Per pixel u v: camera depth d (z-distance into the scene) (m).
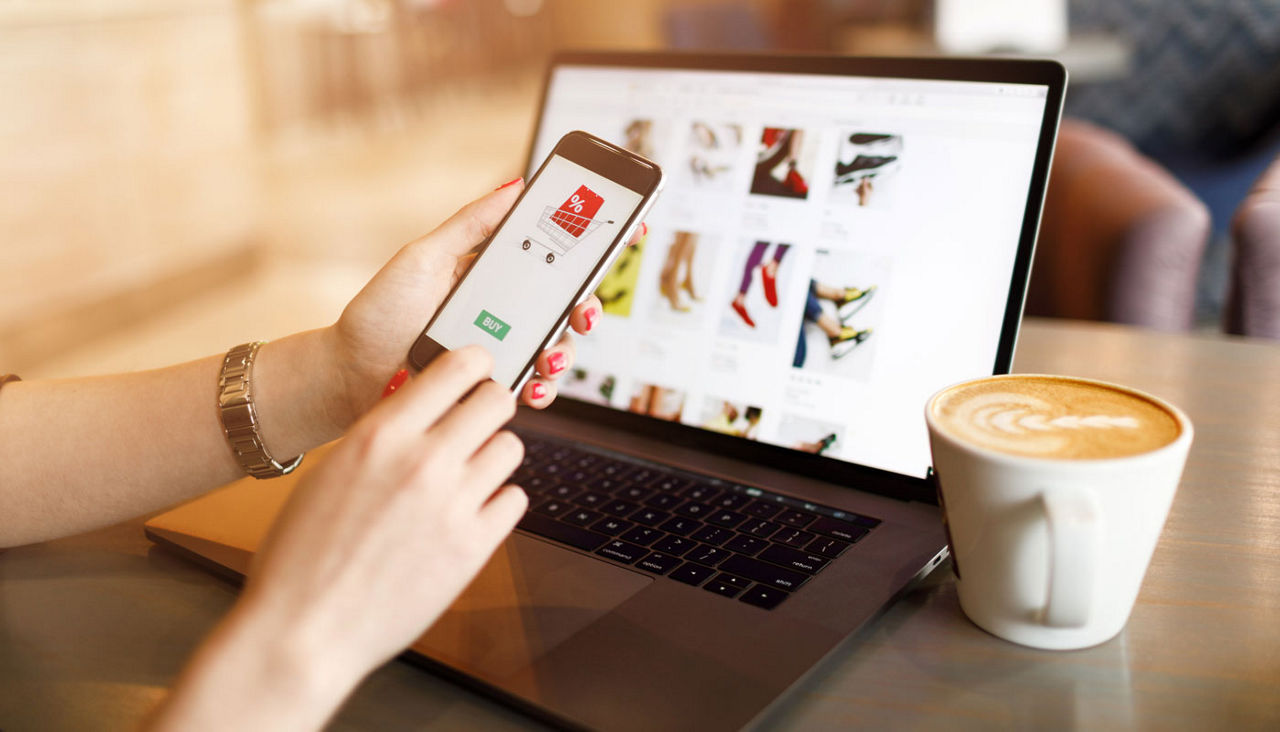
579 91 0.81
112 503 0.60
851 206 0.67
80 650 0.49
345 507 0.37
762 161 0.71
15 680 0.47
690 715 0.41
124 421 0.60
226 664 0.35
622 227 0.56
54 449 0.59
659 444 0.71
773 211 0.70
